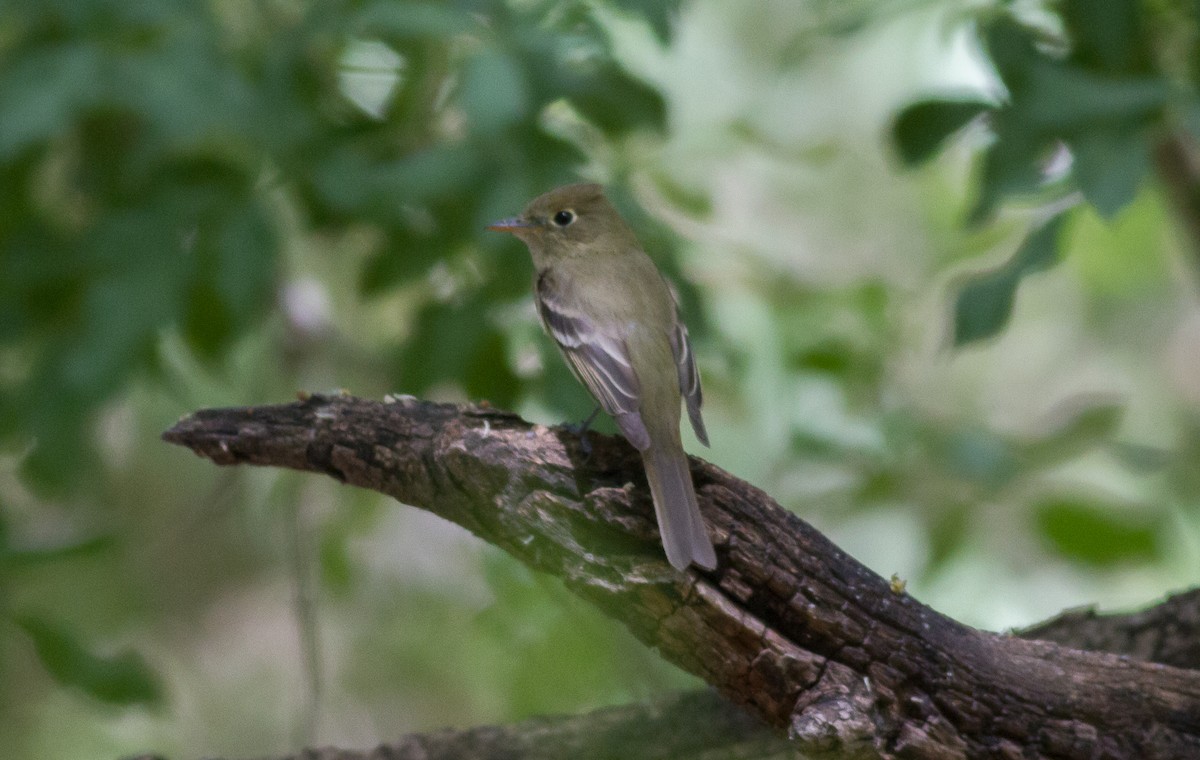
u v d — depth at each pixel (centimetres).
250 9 1123
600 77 994
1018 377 1677
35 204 1115
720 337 1061
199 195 980
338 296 1377
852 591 725
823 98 1487
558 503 730
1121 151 831
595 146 1110
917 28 1291
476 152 966
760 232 1459
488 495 748
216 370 1069
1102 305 1717
